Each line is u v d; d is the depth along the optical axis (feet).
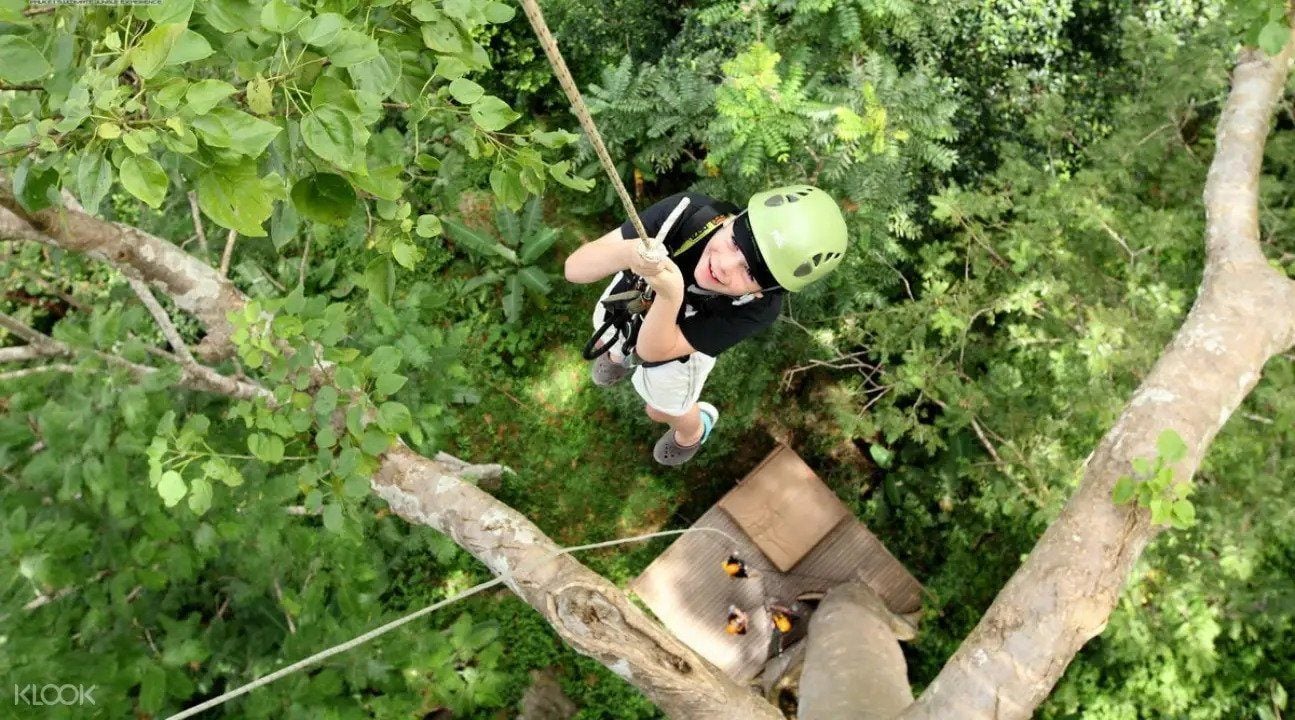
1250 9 14.08
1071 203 22.90
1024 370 25.89
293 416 12.21
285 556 17.24
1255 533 21.26
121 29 7.10
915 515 29.84
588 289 31.63
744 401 28.07
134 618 15.98
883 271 26.50
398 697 16.66
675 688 11.58
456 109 9.48
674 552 27.63
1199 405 13.58
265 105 6.91
